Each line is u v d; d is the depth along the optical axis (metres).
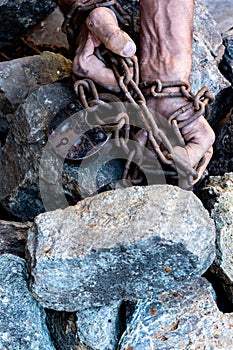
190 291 1.05
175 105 1.13
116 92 1.14
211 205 1.14
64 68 1.34
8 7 1.40
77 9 1.18
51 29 1.50
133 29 1.24
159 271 1.00
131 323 1.03
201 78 1.31
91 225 1.01
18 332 1.01
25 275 1.04
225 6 1.56
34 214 1.21
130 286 1.01
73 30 1.20
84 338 1.02
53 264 0.99
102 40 1.13
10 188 1.20
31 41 1.49
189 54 1.17
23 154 1.18
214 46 1.37
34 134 1.16
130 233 0.98
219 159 1.28
